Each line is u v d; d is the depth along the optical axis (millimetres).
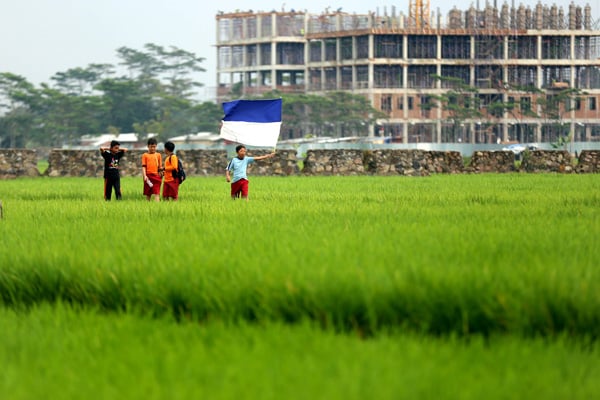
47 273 22297
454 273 19109
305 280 19156
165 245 25109
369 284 18641
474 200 48688
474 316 17953
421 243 24688
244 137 54375
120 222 33812
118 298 20953
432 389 14172
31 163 98500
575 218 34719
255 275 19859
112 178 53500
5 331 18719
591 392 14359
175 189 51875
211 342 17234
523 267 20219
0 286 22797
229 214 37344
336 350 16234
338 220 33844
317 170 100438
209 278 20250
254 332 17594
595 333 17719
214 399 13703
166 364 15617
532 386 14594
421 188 65562
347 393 13781
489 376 15000
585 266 20609
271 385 14281
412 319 18141
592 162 106188
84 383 14859
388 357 15680
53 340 17656
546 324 17750
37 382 14945
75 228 31281
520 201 47500
